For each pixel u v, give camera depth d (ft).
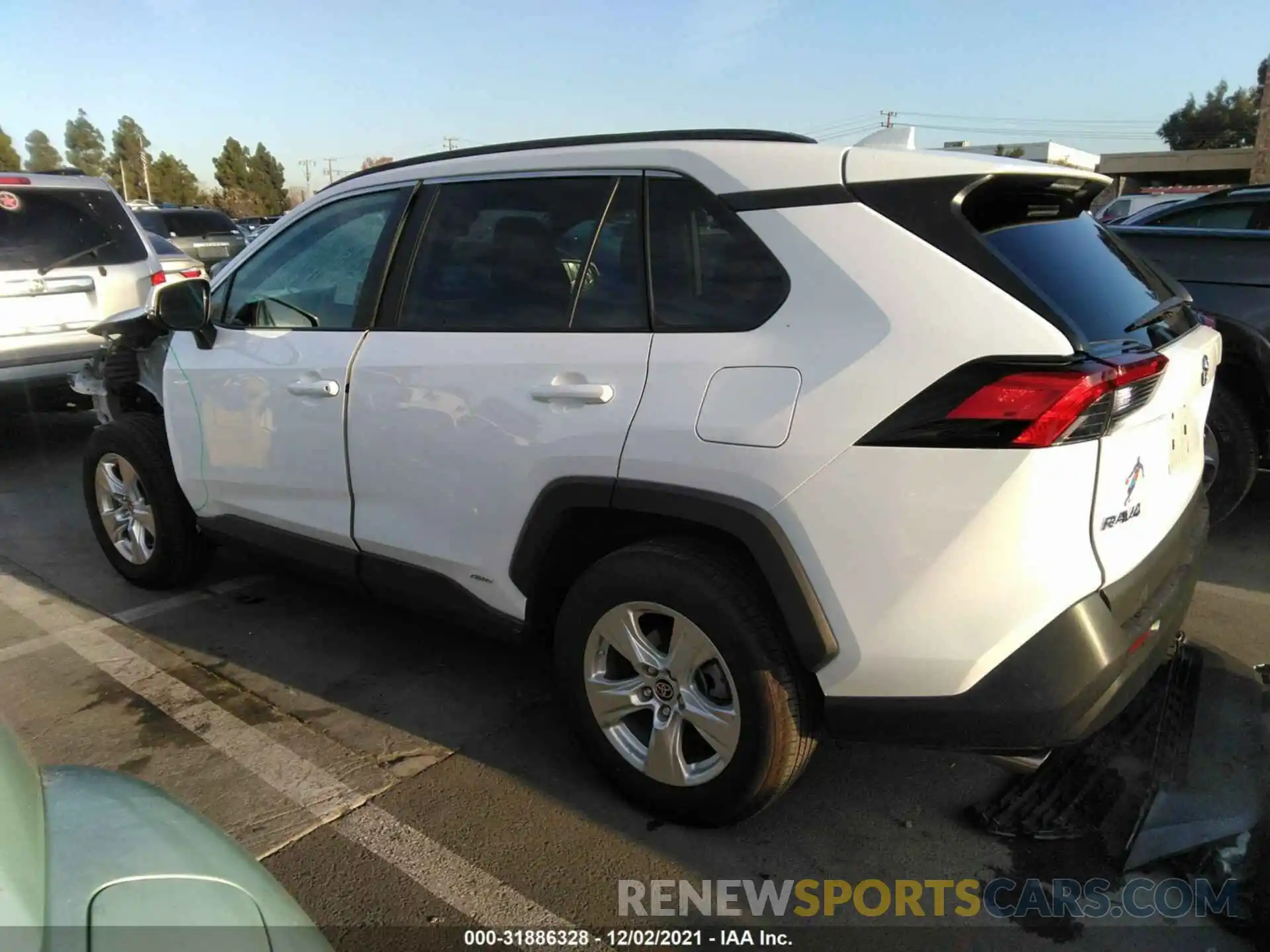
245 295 11.78
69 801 4.80
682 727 8.18
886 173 7.20
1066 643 6.63
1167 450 7.85
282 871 7.93
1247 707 10.03
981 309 6.57
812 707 7.61
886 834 8.46
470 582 9.39
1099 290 7.53
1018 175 7.20
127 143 288.30
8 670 11.59
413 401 9.39
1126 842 8.21
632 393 7.80
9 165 269.44
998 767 9.43
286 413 10.70
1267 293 13.96
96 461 13.98
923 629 6.75
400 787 9.13
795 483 6.93
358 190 10.63
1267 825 8.21
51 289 20.22
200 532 13.19
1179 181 175.52
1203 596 13.24
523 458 8.48
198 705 10.71
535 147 9.19
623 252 8.26
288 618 13.09
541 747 9.84
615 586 8.13
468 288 9.33
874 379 6.72
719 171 7.82
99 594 13.97
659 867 8.04
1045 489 6.36
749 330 7.42
